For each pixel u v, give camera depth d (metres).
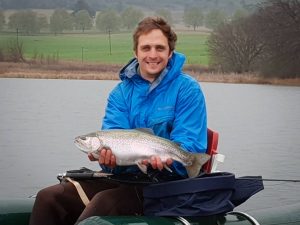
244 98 20.92
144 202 3.88
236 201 4.03
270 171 9.58
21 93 22.12
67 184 4.11
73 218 4.12
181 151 3.79
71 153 10.84
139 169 3.99
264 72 24.97
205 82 24.44
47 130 13.49
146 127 4.04
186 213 3.74
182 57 4.07
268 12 25.31
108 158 3.78
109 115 4.15
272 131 13.95
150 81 4.08
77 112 16.75
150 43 4.00
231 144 12.05
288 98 21.12
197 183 3.76
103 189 4.16
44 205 4.02
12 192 8.27
